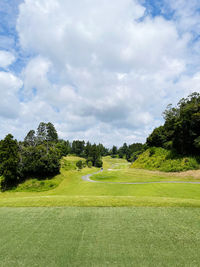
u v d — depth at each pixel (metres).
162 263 3.89
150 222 6.11
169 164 34.97
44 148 38.69
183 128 33.31
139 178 31.09
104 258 4.11
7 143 33.00
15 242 4.96
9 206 8.30
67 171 47.88
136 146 116.88
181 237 5.04
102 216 6.75
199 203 8.01
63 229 5.71
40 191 29.66
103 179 34.72
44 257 4.23
